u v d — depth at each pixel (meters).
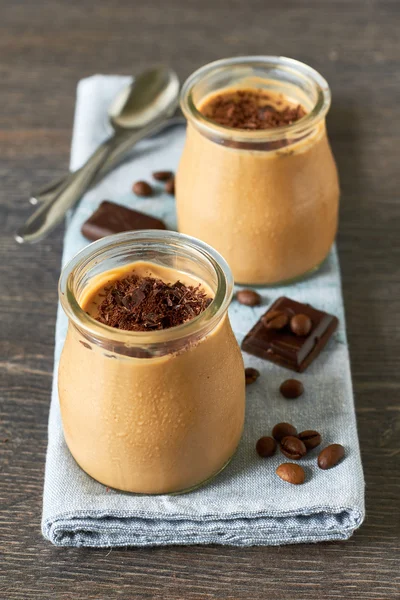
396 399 0.65
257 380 0.65
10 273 0.72
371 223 0.75
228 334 0.58
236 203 0.66
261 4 0.93
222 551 0.59
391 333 0.69
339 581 0.58
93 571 0.58
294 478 0.60
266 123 0.69
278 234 0.67
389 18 0.91
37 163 0.79
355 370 0.67
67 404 0.58
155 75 0.82
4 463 0.63
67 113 0.83
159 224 0.72
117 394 0.57
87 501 0.59
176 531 0.59
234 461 0.61
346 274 0.72
